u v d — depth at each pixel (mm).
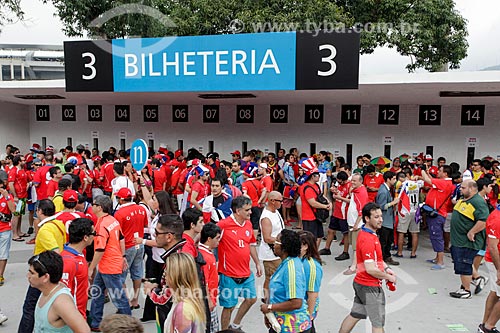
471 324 5887
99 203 5410
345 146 13789
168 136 15891
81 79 9750
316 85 8328
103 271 5398
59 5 14430
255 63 8602
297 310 4031
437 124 12883
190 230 4730
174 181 11539
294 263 4055
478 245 6633
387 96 11484
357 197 8008
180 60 9055
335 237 10773
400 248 8953
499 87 9430
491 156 12422
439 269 8141
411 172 9102
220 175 7289
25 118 17484
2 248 7141
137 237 5969
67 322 3240
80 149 13430
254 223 9117
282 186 11898
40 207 5223
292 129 14328
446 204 8172
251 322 5961
